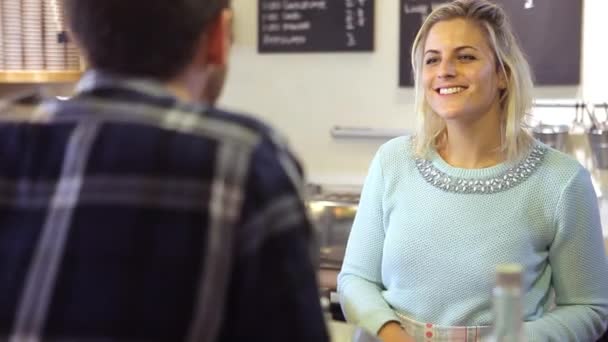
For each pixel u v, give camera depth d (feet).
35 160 2.31
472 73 4.87
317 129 9.29
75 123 2.35
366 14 8.89
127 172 2.21
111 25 2.36
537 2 8.23
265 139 2.37
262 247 2.20
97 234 2.15
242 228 2.20
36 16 7.86
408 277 4.97
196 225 2.16
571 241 4.82
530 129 5.29
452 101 4.90
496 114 5.03
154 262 2.13
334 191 9.04
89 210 2.18
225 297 2.18
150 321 2.09
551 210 4.80
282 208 2.25
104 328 2.08
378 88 8.98
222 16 2.54
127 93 2.37
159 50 2.39
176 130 2.29
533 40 8.29
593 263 4.87
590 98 8.22
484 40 4.92
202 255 2.15
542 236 4.82
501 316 2.28
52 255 2.16
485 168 4.98
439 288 4.85
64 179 2.25
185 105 2.38
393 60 8.89
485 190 4.89
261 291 2.19
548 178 4.84
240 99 9.59
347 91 9.12
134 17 2.35
